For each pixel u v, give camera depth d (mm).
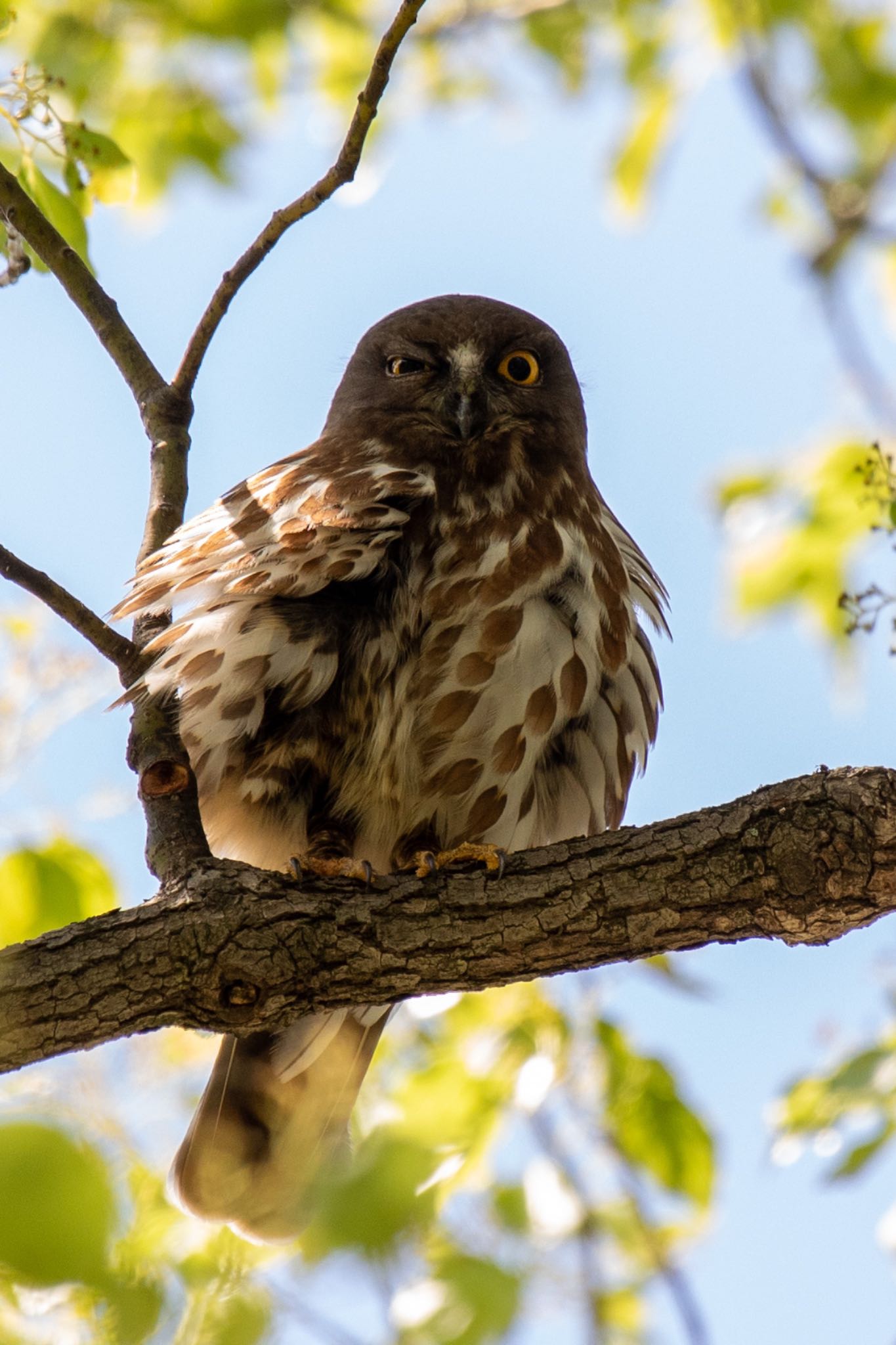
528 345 11961
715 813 8672
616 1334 10281
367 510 10258
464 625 10328
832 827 8336
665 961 11188
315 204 9773
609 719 11023
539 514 10875
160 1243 8078
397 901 8625
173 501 10305
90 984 8109
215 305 10188
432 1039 11492
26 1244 4938
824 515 14766
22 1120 5098
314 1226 7438
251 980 8250
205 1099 10508
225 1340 7234
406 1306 8570
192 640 9742
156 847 8805
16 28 15562
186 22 16406
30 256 10656
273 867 10695
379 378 11906
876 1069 10641
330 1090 10586
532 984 11234
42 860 10070
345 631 10125
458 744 10391
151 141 16703
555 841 11094
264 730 10188
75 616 9344
